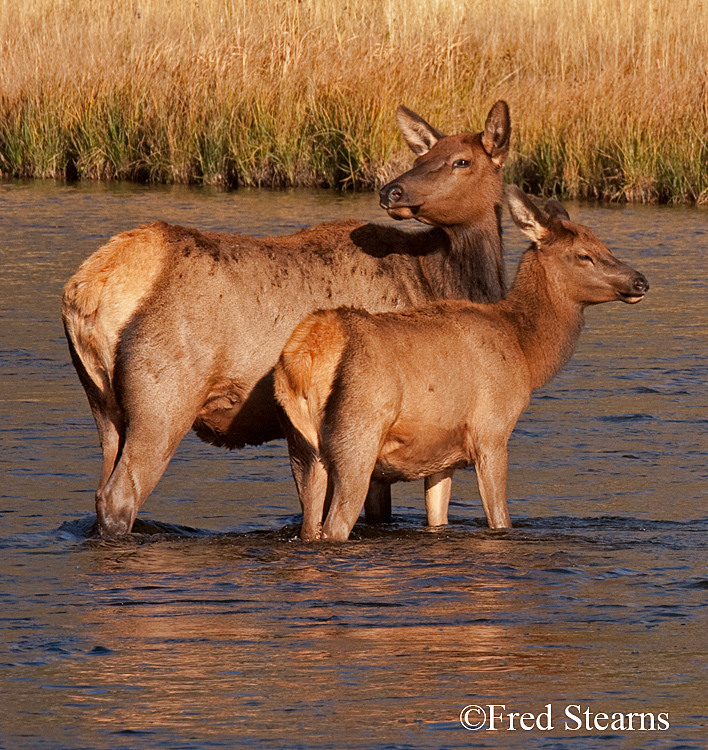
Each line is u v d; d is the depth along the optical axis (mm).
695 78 87312
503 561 26188
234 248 28594
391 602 23516
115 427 28312
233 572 25359
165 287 27625
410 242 30859
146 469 27578
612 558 26375
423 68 91625
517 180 87125
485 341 28750
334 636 21734
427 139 33062
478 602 23578
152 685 19641
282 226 68688
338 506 27156
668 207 80250
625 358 45906
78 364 28094
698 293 56031
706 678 20016
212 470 33906
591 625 22297
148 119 96188
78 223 72062
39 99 99375
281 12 100250
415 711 18734
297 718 18469
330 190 88312
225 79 95188
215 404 28688
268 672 20156
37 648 21141
